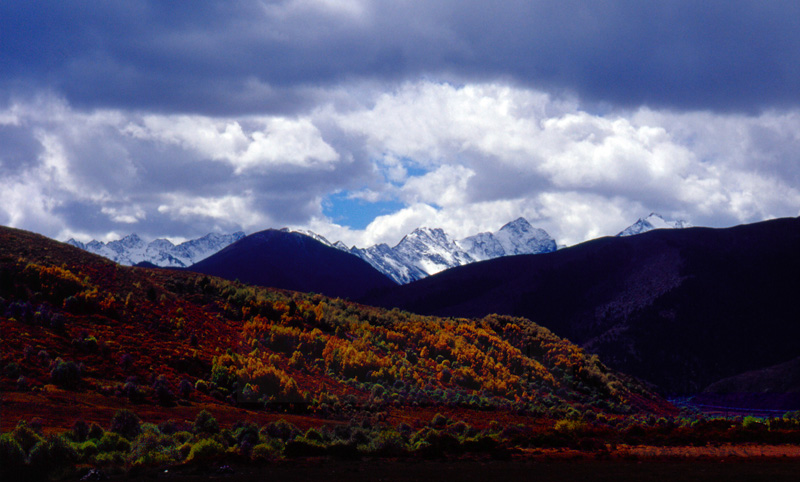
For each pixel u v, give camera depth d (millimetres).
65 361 49000
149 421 40781
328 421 49969
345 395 59031
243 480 26766
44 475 26781
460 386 70625
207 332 65562
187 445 31766
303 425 46406
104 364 51438
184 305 70688
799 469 32656
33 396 41906
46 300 59531
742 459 37344
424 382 68000
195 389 52219
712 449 43406
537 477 29125
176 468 28953
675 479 29219
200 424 37375
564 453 39000
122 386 47875
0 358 46562
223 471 28406
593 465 33812
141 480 26484
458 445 37938
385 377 66500
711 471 31859
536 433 47469
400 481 27312
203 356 58906
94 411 40656
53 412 38906
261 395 54219
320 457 33531
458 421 54125
